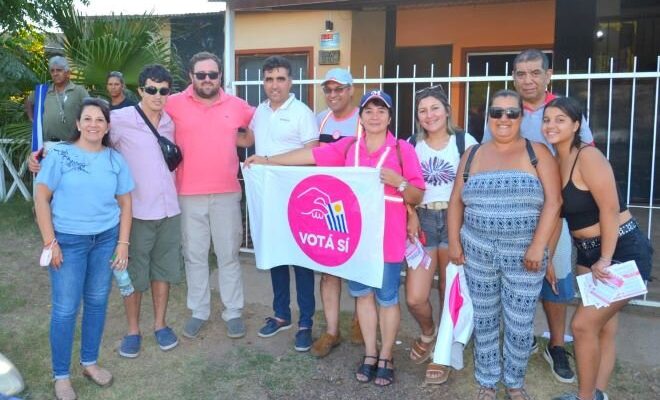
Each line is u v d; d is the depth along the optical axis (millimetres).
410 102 9477
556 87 8477
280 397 3664
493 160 3275
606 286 3070
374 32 9328
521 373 3439
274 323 4465
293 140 4109
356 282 3768
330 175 3664
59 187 3355
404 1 8219
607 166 3033
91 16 7902
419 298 3756
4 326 4605
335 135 4129
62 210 3369
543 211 3148
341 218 3697
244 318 4801
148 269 4086
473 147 3418
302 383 3812
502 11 8828
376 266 3602
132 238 3971
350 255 3709
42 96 6492
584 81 8422
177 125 4125
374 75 9445
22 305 5023
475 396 3656
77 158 3383
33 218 7293
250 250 6281
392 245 3598
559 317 3869
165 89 3830
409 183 3508
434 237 3771
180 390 3736
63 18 7656
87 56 7008
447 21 9141
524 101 3787
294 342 4359
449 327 3566
